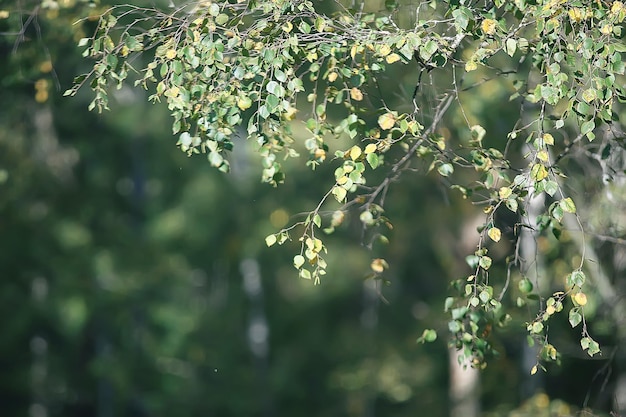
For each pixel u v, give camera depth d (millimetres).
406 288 30609
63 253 24781
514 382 17844
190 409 28797
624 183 9812
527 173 6426
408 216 21797
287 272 32750
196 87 6902
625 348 11398
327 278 30719
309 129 7254
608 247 11031
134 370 27109
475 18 6664
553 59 6664
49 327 27203
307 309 33125
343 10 7973
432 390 27797
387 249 28312
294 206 26766
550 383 15836
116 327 27375
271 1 6969
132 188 27906
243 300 32531
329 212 7816
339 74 7258
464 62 6949
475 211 20375
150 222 29594
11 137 14805
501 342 16938
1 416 27422
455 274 22266
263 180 7203
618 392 11453
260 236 29500
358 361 30266
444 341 26906
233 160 28953
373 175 12469
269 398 30797
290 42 6652
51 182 22328
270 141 7184
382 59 6855
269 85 6629
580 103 6176
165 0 9930
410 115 6789
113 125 24531
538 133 6367
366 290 31484
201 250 30922
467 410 19688
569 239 10664
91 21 9953
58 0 9477
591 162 10156
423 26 6844
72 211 24594
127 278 25828
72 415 28391
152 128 25625
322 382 32000
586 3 6426
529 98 7934
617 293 10906
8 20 9797
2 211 17938
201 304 32562
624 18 6422
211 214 29781
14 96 11516
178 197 30328
